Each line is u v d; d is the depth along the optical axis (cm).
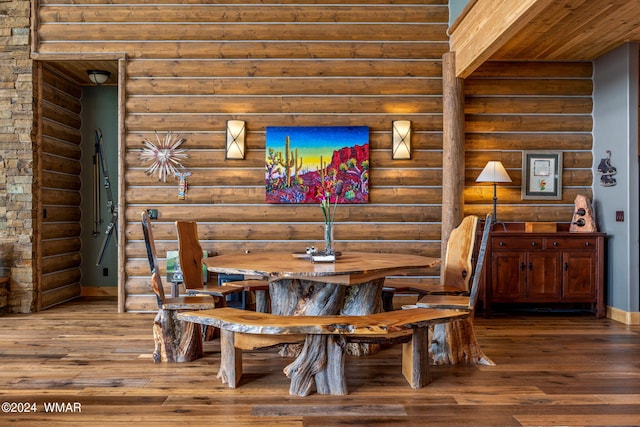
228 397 292
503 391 303
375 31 544
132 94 544
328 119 544
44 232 564
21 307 535
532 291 516
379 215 541
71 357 370
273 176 538
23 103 538
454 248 409
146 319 503
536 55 538
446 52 542
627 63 495
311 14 543
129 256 544
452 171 526
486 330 462
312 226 541
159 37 544
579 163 559
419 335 311
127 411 270
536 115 560
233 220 544
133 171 544
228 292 393
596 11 407
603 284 523
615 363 360
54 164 588
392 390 305
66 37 542
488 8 413
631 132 494
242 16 543
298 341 302
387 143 545
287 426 252
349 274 304
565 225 554
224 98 543
